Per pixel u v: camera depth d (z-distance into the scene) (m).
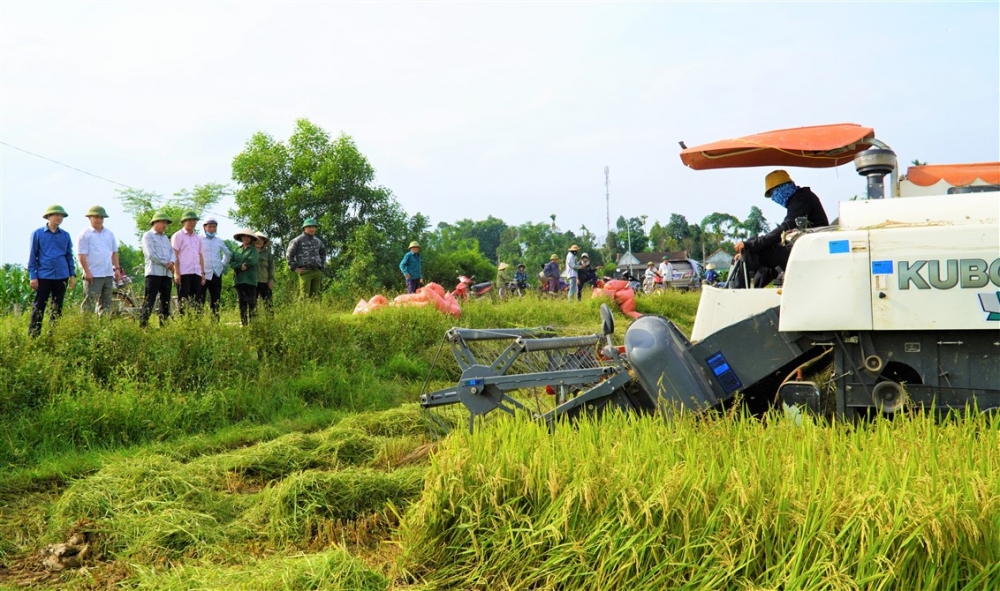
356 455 7.69
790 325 6.36
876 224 6.34
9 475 7.12
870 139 7.19
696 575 4.26
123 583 4.95
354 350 11.99
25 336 9.60
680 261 48.41
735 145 7.30
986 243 5.82
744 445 5.01
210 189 37.97
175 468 6.95
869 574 3.98
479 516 4.89
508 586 4.62
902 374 6.38
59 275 11.23
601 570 4.42
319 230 37.12
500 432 5.45
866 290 6.14
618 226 115.44
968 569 3.96
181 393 9.49
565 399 6.93
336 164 37.69
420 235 40.47
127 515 5.94
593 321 18.39
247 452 7.62
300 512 5.79
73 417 8.24
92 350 9.68
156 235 12.16
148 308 11.95
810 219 7.54
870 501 4.10
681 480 4.52
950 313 5.91
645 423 5.55
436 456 5.34
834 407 6.45
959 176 7.37
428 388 11.58
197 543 5.52
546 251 105.50
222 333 10.93
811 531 4.13
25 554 5.51
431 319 14.27
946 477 4.29
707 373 6.73
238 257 14.21
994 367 5.95
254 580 4.57
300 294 14.52
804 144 7.07
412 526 5.05
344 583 4.48
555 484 4.77
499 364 6.89
